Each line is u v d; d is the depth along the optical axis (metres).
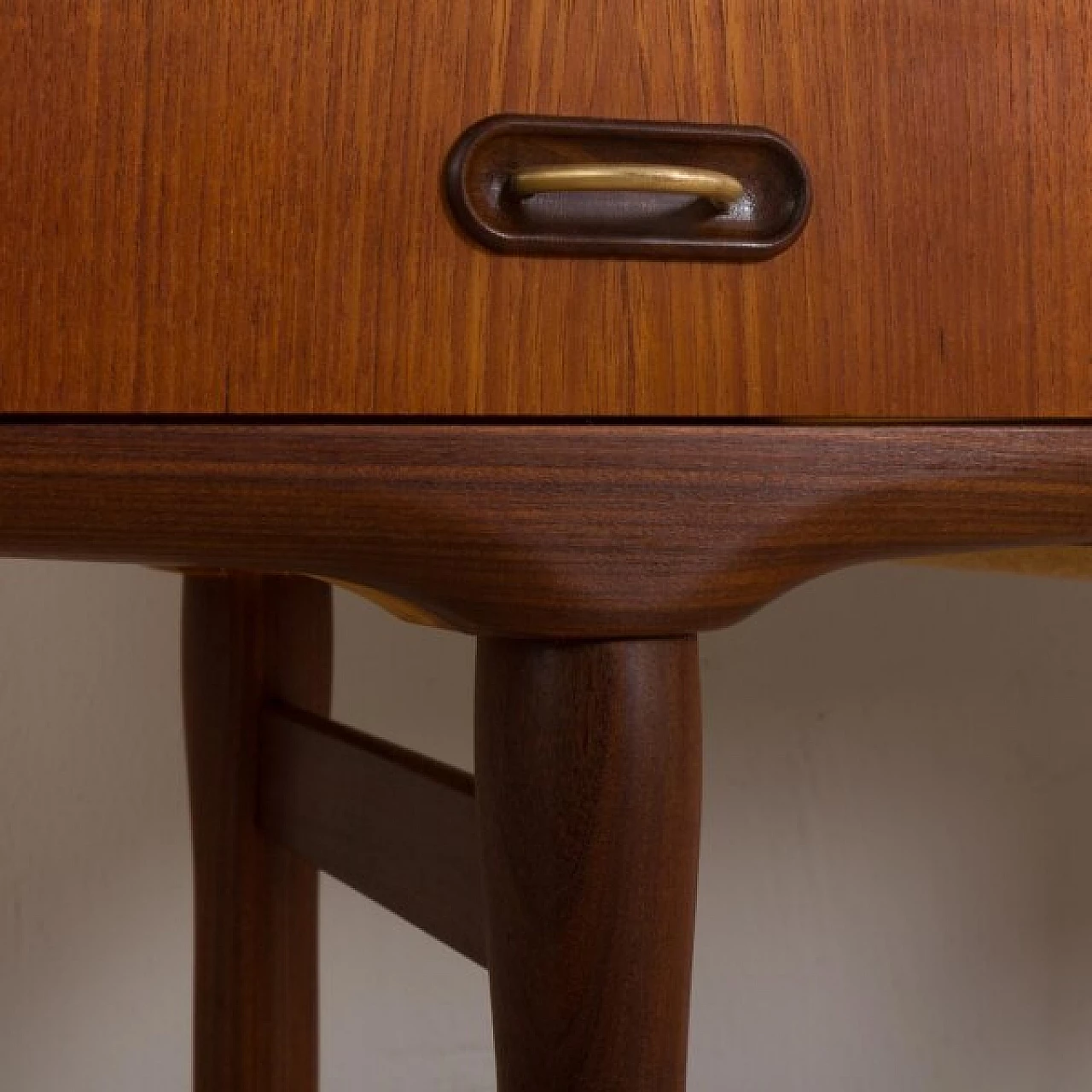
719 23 0.42
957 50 0.44
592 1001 0.43
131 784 0.99
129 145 0.38
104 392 0.39
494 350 0.41
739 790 1.07
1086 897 1.13
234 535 0.40
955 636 1.10
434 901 0.62
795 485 0.43
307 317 0.40
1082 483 0.45
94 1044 0.99
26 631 0.97
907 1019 1.11
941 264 0.44
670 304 0.42
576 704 0.43
